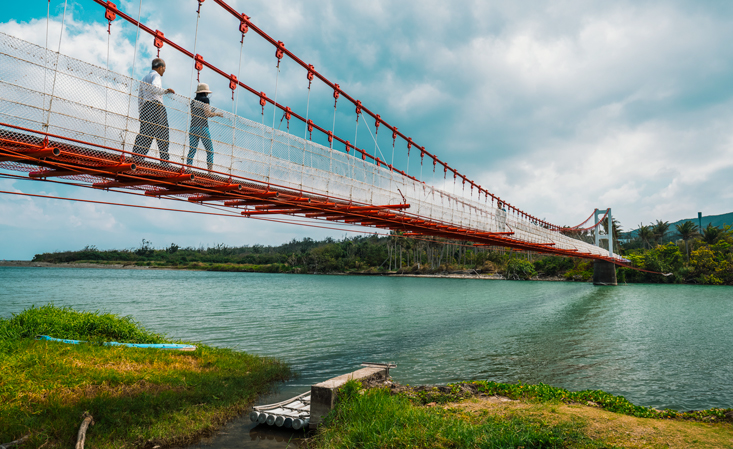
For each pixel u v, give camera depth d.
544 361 14.78
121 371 9.51
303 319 26.53
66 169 7.15
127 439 6.59
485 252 127.19
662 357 15.70
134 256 192.12
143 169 7.75
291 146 11.20
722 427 6.36
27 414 6.80
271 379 11.09
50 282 70.56
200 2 10.85
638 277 87.69
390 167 20.95
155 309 31.97
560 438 5.57
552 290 64.38
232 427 7.61
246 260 176.50
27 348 10.16
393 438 5.89
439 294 53.78
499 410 7.13
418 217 17.39
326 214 14.09
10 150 6.19
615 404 7.69
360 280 98.31
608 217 80.81
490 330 22.64
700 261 84.88
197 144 8.71
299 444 6.88
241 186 9.54
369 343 18.00
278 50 13.73
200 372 10.38
